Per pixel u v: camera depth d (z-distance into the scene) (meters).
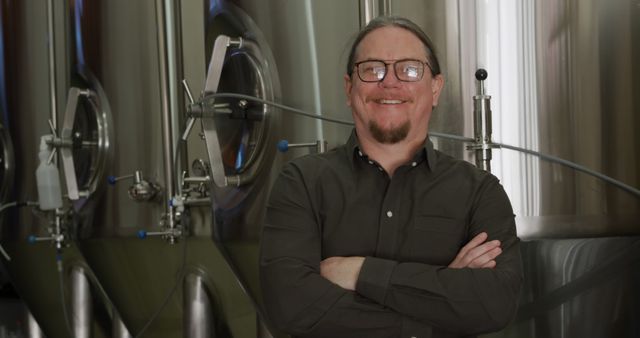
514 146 2.33
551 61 2.32
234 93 2.87
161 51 3.41
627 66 2.35
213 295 3.31
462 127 2.35
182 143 3.40
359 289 1.88
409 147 2.02
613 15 2.34
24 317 5.05
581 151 2.33
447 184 2.01
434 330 1.92
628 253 2.38
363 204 2.01
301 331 1.91
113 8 3.63
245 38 2.81
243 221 2.86
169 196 3.37
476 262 1.90
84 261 4.17
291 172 2.04
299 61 2.62
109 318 4.25
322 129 2.56
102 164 3.71
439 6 2.37
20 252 4.62
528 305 2.37
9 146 4.57
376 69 1.97
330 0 2.54
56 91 4.23
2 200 4.61
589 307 2.39
